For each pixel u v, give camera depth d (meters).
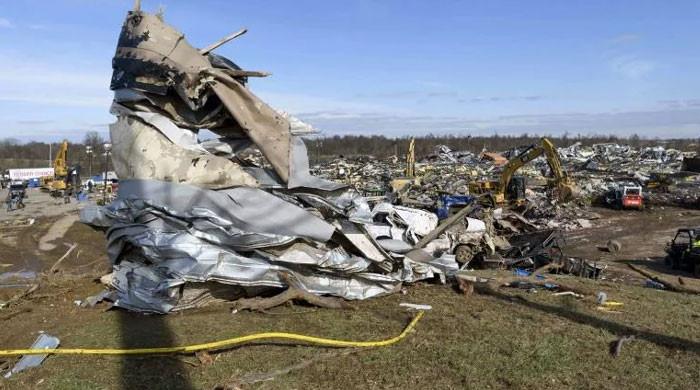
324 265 8.61
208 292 8.38
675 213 40.06
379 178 52.25
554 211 35.78
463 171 63.00
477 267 18.48
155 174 8.38
